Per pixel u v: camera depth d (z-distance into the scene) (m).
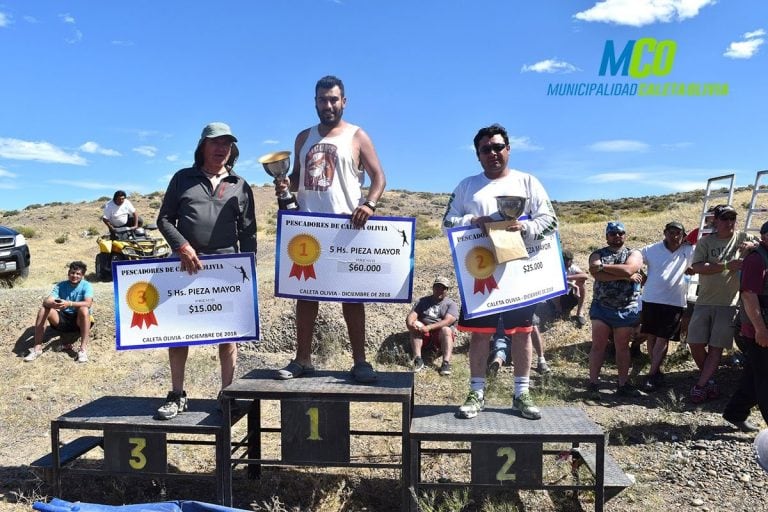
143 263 4.28
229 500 4.08
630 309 6.75
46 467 4.30
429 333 8.21
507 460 3.86
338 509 4.25
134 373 7.74
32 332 8.57
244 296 4.36
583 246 13.88
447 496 4.16
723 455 4.96
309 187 4.25
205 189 4.36
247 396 4.02
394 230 4.21
